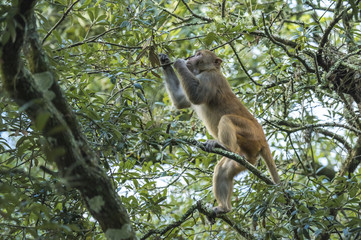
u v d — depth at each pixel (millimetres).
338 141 16078
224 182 12945
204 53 14445
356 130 14070
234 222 11109
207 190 14070
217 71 14328
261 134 13406
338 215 13719
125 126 10148
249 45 13328
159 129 10070
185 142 11164
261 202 9969
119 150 9766
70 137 6562
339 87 13375
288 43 14383
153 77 13766
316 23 13492
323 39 12906
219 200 12727
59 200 9930
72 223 9562
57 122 6375
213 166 14781
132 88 11188
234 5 14680
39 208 7344
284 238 10523
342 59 13023
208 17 14273
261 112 15039
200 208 11648
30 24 6703
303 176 15938
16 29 6074
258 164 15211
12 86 6277
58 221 9531
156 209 10742
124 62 12781
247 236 10867
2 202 6641
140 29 12297
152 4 14117
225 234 11422
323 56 13781
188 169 13047
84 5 11047
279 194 9859
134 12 12172
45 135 6484
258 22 13172
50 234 8531
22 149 8664
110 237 6988
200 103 13719
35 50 6703
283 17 16234
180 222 10812
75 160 6602
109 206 6938
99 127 9688
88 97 10039
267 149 13289
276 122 14875
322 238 12312
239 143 13062
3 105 8766
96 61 11281
